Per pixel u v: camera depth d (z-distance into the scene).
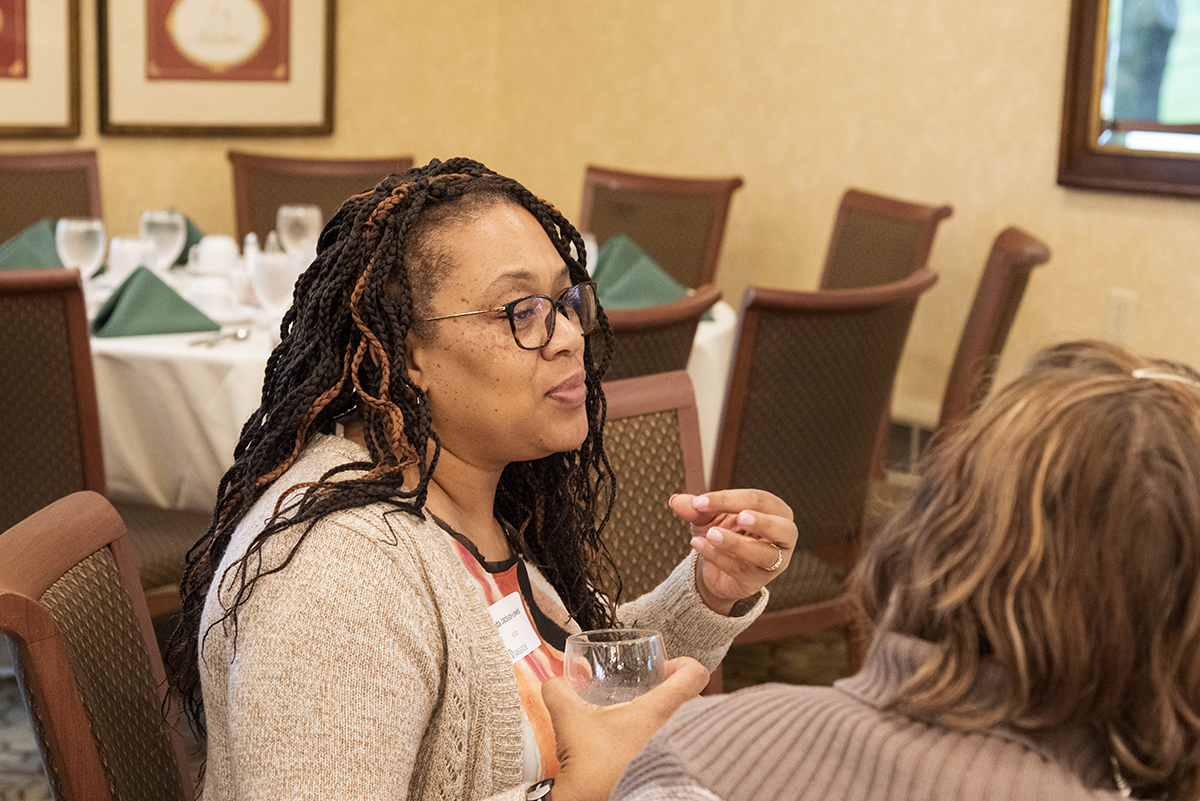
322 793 0.92
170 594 2.40
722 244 4.61
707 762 0.71
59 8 4.47
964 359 3.03
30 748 2.57
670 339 2.49
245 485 1.10
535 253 1.12
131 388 2.58
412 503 1.07
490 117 5.67
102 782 1.07
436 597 1.02
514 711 1.07
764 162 4.77
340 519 1.01
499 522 1.29
